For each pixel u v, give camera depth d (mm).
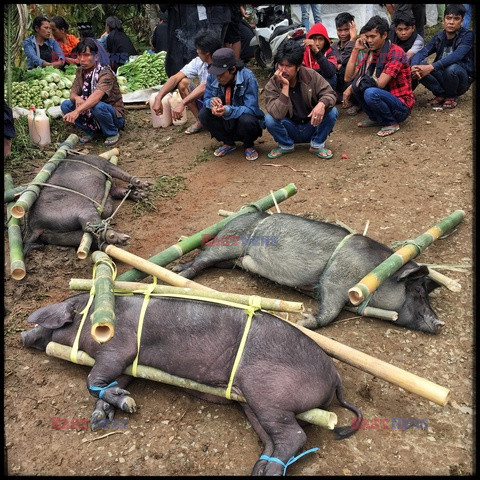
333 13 11586
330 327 4207
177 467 3189
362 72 7430
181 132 8125
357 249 4230
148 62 9898
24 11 8141
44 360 4035
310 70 6484
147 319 3607
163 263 4715
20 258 4711
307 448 3252
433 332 4078
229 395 3342
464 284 4609
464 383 3674
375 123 7680
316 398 3186
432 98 8391
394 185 6141
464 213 5328
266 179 6484
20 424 3523
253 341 3322
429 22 11984
